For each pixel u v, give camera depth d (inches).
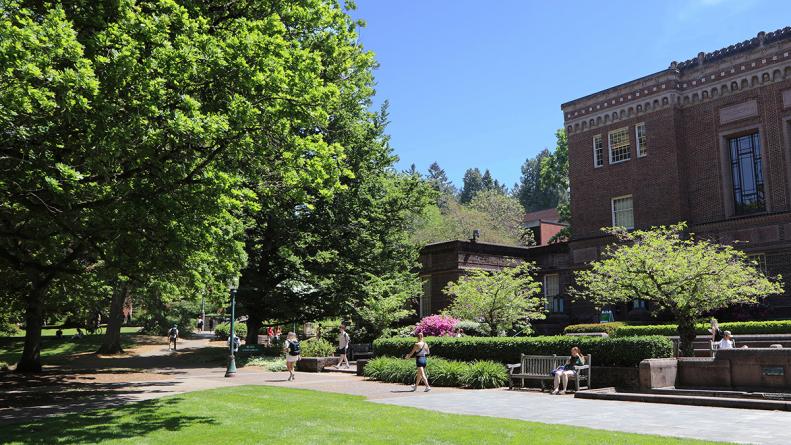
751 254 1166.3
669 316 1173.1
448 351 852.0
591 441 349.4
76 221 574.6
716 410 486.9
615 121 1425.9
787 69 1165.7
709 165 1266.0
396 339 919.7
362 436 381.7
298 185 577.3
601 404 550.9
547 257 1590.8
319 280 1279.5
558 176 2158.0
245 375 968.3
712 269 713.0
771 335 857.5
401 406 538.0
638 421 433.4
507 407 534.3
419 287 1391.5
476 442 354.9
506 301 1018.7
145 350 1733.5
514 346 779.4
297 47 617.0
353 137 1211.2
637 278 735.7
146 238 579.2
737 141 1249.4
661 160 1326.3
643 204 1350.9
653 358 641.6
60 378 914.7
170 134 465.7
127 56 443.5
